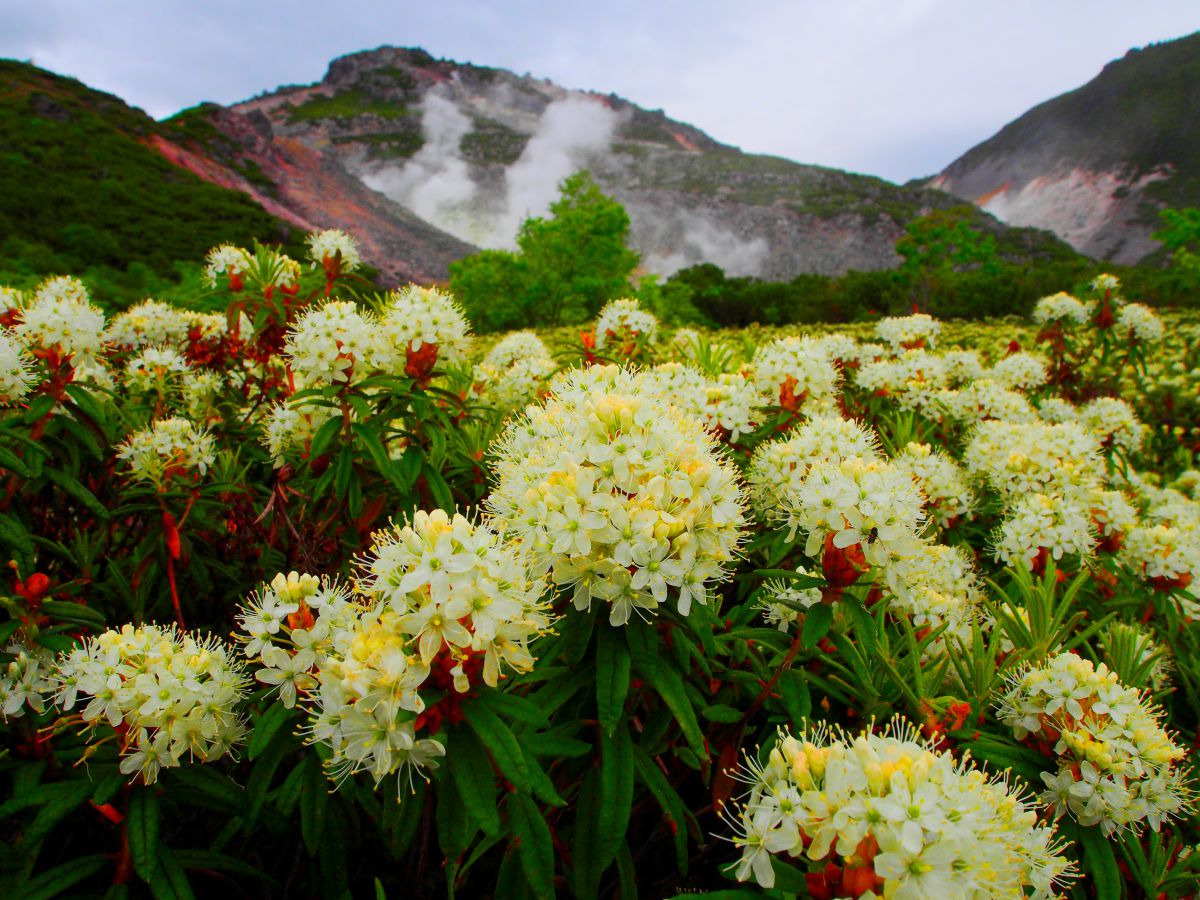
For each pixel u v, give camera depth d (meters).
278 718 1.81
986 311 24.47
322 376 3.00
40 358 2.80
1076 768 1.98
